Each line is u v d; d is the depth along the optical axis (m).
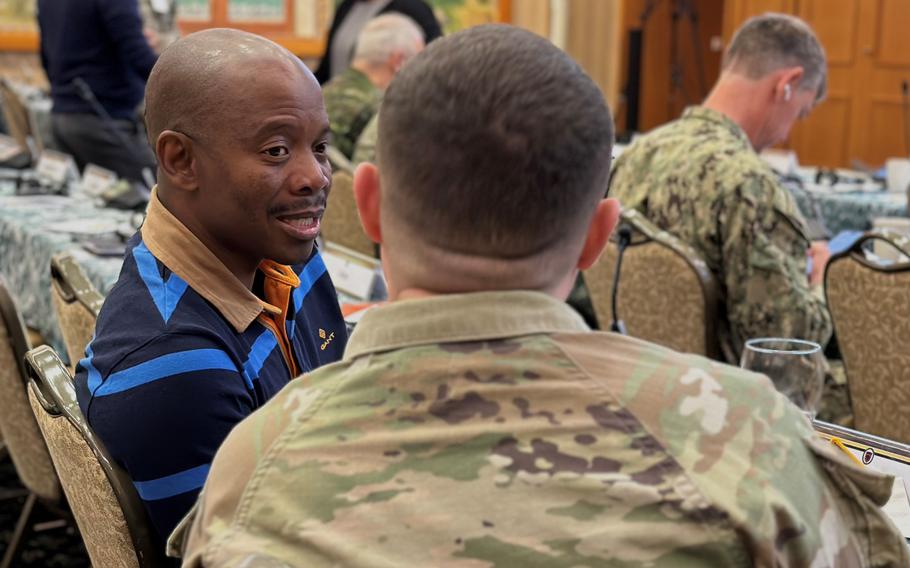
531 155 0.71
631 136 5.87
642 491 0.68
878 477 0.73
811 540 0.70
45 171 4.07
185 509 1.15
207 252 1.25
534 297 0.75
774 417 0.74
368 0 4.66
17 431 2.13
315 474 0.71
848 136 7.36
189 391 1.15
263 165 1.23
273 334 1.33
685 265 2.28
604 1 9.11
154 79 1.24
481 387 0.72
